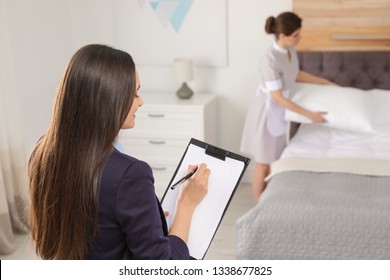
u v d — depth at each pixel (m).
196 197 1.40
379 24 3.90
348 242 2.49
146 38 4.30
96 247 1.20
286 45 3.49
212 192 1.43
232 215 3.80
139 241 1.18
